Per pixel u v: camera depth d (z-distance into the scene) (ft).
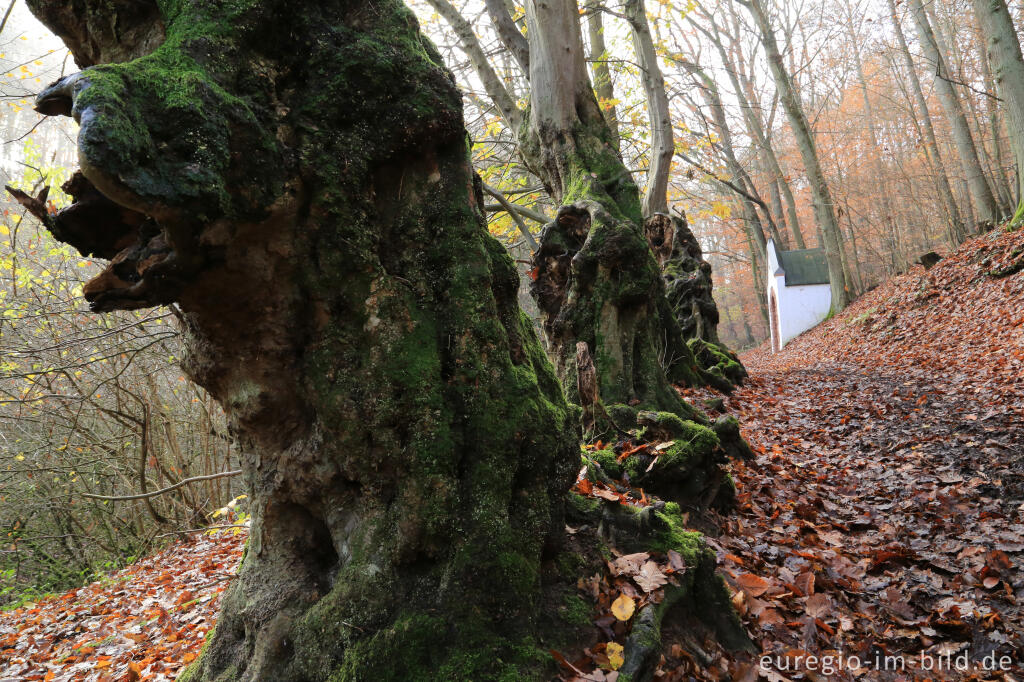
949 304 48.14
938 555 13.26
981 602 11.32
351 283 7.35
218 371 7.62
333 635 6.86
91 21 7.37
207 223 5.92
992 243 50.52
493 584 7.07
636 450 14.19
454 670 6.51
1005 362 29.60
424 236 7.96
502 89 31.73
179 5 6.41
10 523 36.47
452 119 7.82
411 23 7.73
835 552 13.39
